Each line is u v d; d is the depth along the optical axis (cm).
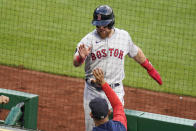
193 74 4503
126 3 5950
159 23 5559
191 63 4728
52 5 5838
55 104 3694
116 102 1909
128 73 4450
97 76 1902
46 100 3756
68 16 5606
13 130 1959
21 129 1986
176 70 4572
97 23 2406
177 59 4797
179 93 4116
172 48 5034
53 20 5497
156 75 2689
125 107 3759
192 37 5284
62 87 4034
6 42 4938
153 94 4056
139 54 2620
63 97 3838
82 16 5612
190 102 3950
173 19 5662
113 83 2506
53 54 4769
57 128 3303
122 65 2542
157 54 4894
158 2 6003
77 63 2409
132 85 4209
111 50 2478
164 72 4522
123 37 2536
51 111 3566
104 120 1822
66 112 3572
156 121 2453
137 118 2488
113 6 5866
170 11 5825
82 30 5316
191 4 5984
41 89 3969
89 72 2527
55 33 5219
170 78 4406
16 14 5566
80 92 3966
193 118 3653
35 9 5712
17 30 5216
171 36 5291
